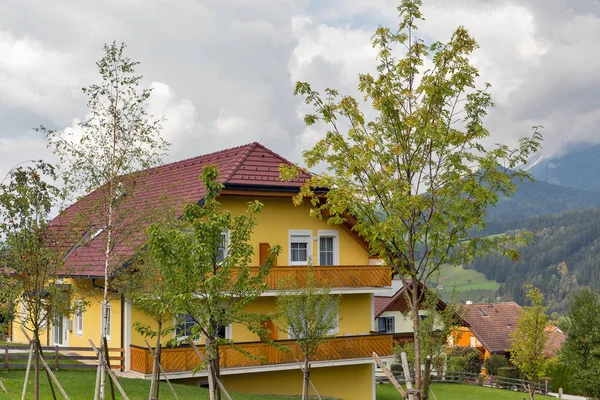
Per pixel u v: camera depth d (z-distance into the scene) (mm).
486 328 57594
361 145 12812
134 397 20547
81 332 29016
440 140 12344
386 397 34219
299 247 29125
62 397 19297
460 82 12680
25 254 16406
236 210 27500
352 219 29656
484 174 12547
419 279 12641
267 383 27797
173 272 12961
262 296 27438
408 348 29281
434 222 12375
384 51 13156
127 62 19047
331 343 28062
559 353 45406
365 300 30516
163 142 19469
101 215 18828
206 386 26297
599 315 39562
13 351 26266
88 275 23141
